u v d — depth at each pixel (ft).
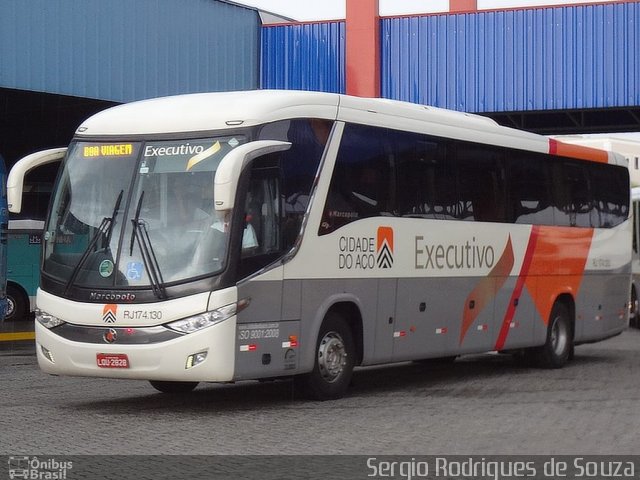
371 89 97.96
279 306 41.16
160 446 32.73
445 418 39.32
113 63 82.69
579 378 54.95
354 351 45.60
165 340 38.83
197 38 90.43
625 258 67.97
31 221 92.38
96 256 40.37
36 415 39.58
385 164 47.03
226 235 39.29
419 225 49.08
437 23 98.22
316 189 42.93
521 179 57.21
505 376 56.03
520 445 33.40
